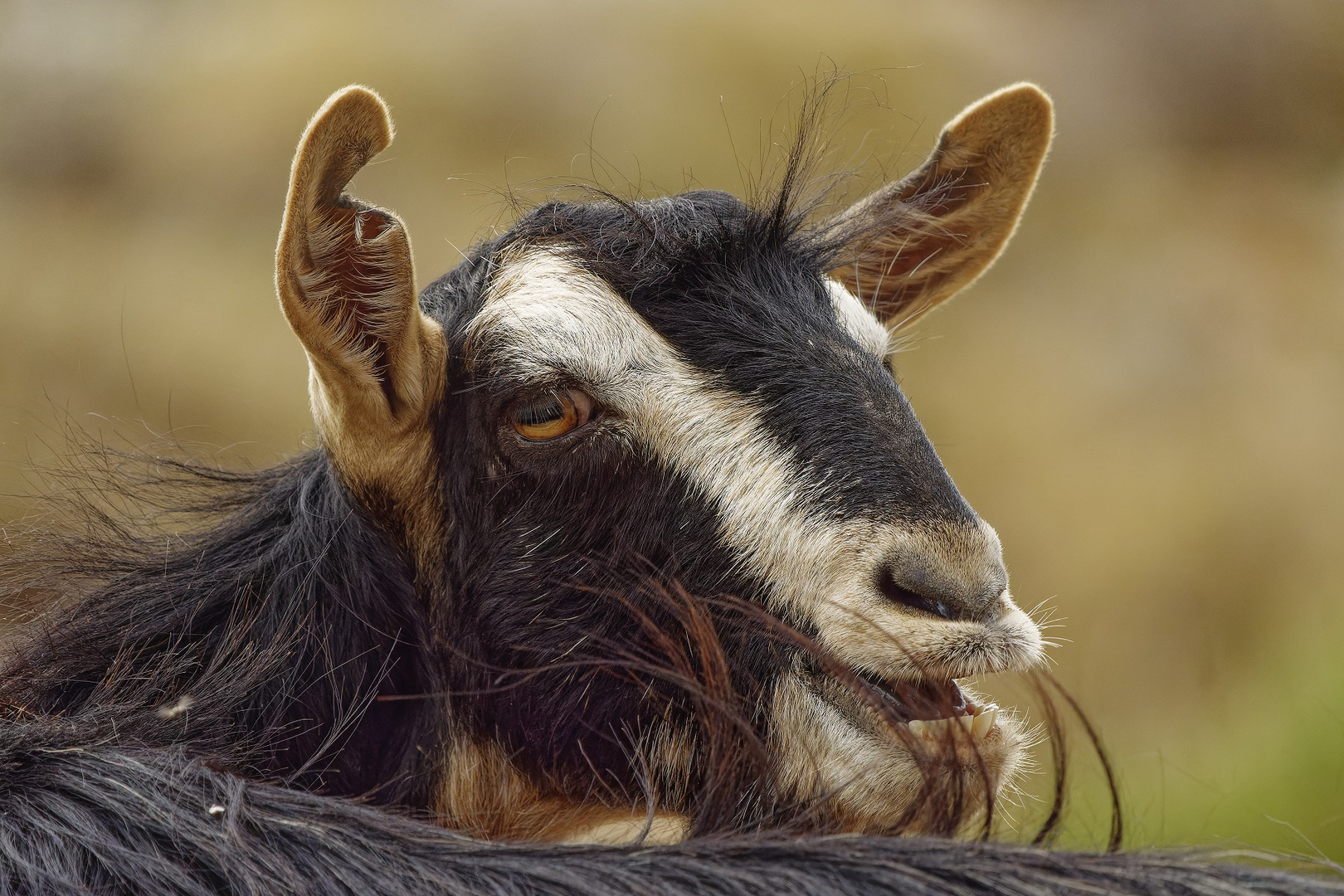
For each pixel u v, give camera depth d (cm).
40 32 2575
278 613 685
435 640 680
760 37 2408
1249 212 2825
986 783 561
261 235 2294
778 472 627
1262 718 1570
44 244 2270
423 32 2422
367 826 551
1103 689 1984
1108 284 2556
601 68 2367
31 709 664
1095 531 2156
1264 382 2416
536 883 508
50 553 747
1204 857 542
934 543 603
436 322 678
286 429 2030
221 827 544
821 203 827
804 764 620
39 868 531
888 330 874
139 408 2052
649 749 653
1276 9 3195
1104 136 2816
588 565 653
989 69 2636
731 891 495
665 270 664
